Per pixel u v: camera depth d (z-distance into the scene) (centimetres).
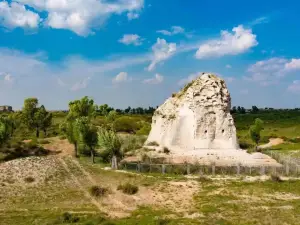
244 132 13312
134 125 11875
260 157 6456
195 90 7438
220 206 4019
